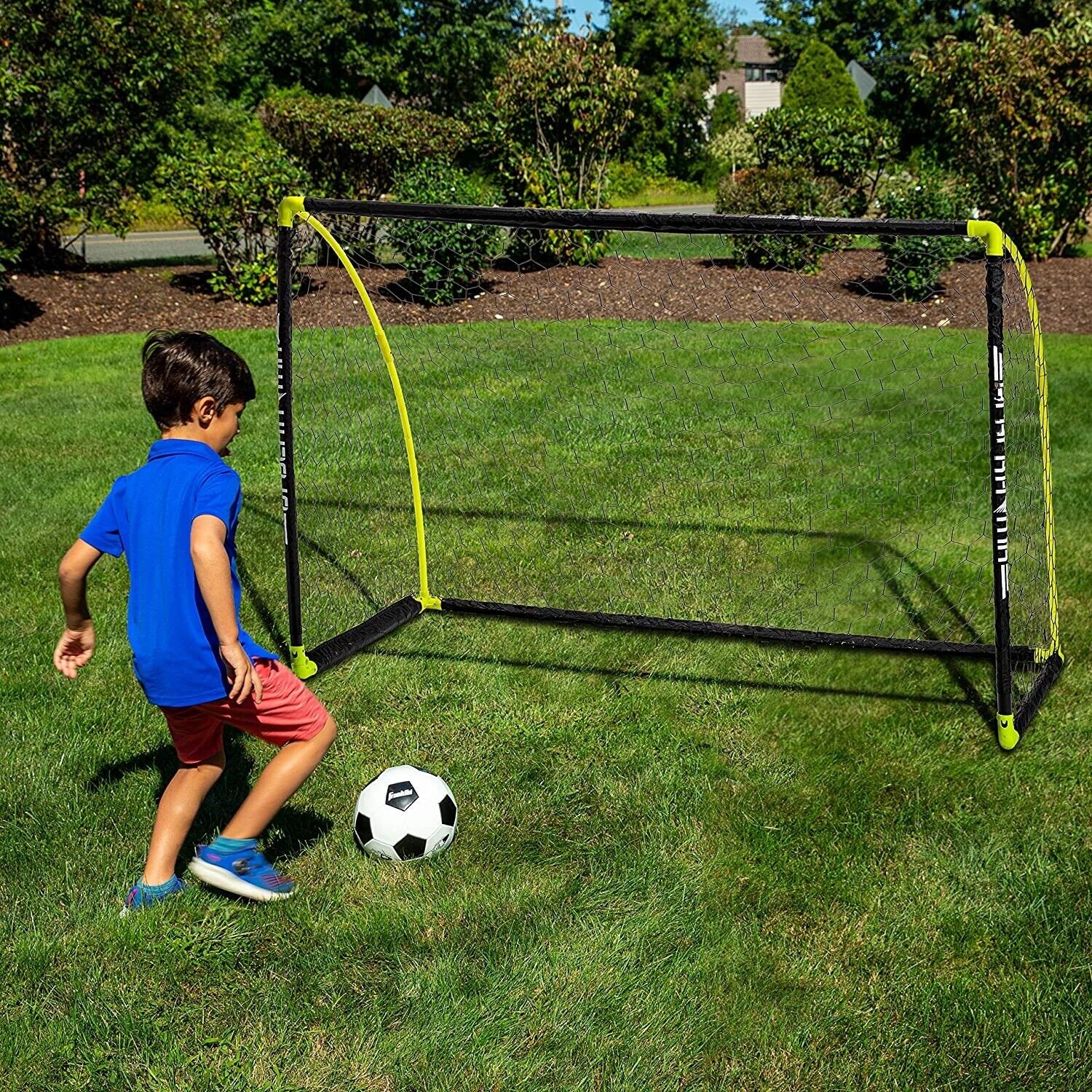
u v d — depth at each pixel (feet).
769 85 203.92
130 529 8.71
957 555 17.66
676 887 9.85
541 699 13.39
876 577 17.03
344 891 9.82
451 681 13.83
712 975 8.77
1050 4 111.96
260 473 21.89
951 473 21.29
